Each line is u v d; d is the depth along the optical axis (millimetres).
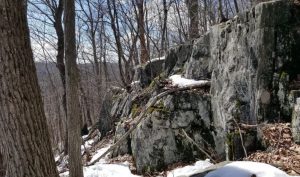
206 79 11016
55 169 4855
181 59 12602
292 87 8180
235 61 9383
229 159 8359
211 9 20766
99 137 15898
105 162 12148
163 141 10531
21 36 4543
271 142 7621
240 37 9281
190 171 9070
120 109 14977
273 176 4887
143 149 10805
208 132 10117
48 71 25891
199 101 10375
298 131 7457
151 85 12867
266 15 8562
